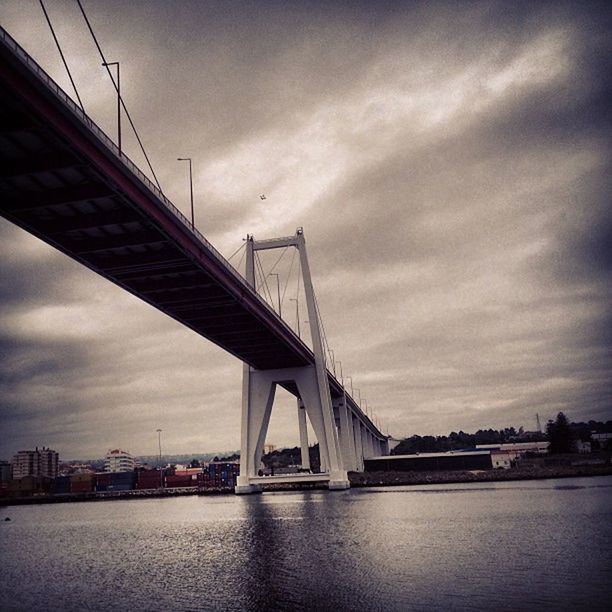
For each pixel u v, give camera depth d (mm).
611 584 22219
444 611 19875
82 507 115875
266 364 97875
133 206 40656
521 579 23609
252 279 101250
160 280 56625
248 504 81500
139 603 24062
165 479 167250
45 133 32312
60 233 44562
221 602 23000
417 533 38938
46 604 25422
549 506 52562
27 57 28641
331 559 30844
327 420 96312
